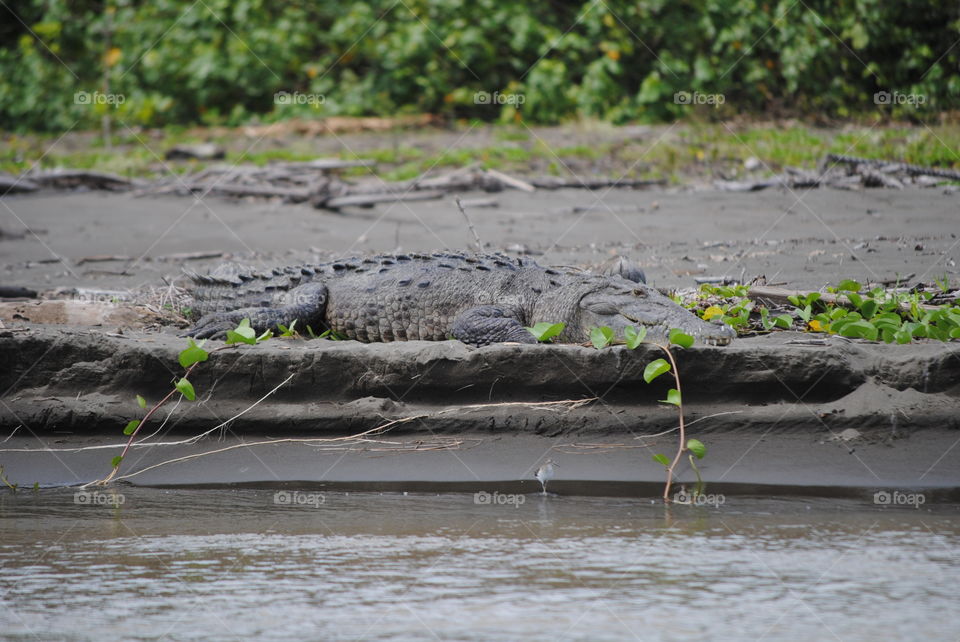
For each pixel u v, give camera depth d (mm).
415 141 30344
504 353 9461
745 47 31625
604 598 6102
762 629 5605
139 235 20359
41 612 6023
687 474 8734
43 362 9969
